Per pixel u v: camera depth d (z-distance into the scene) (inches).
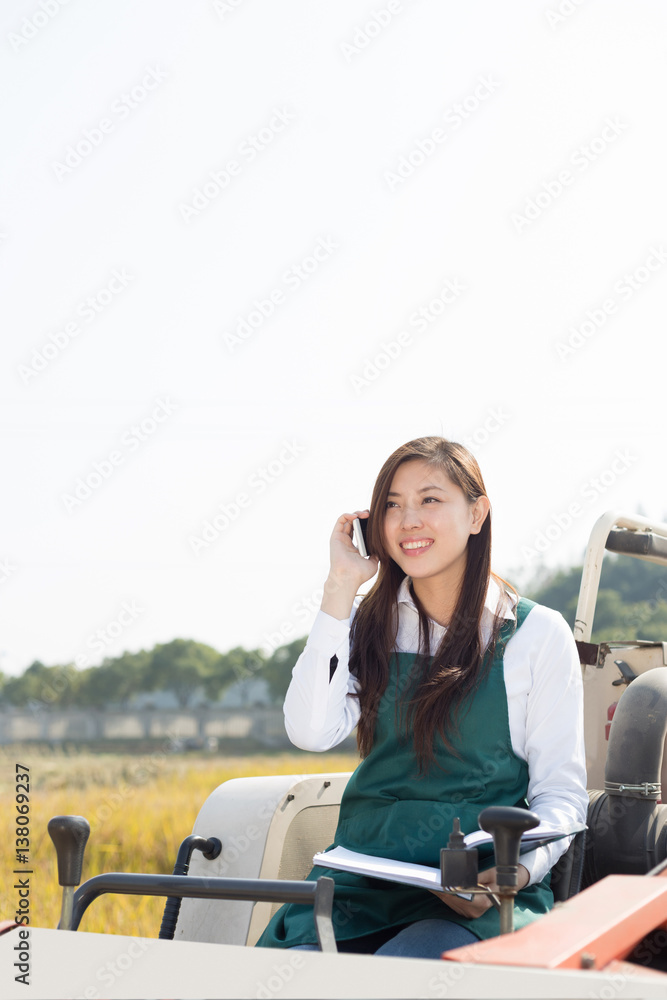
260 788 107.3
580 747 90.7
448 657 93.2
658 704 97.3
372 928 83.0
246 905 100.0
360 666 99.0
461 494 97.4
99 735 1238.3
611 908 61.4
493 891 76.2
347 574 97.0
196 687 1428.4
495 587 98.2
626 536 125.1
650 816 95.0
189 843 102.3
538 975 49.6
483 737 89.8
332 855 83.9
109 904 295.6
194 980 55.5
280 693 1407.5
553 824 81.2
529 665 92.0
